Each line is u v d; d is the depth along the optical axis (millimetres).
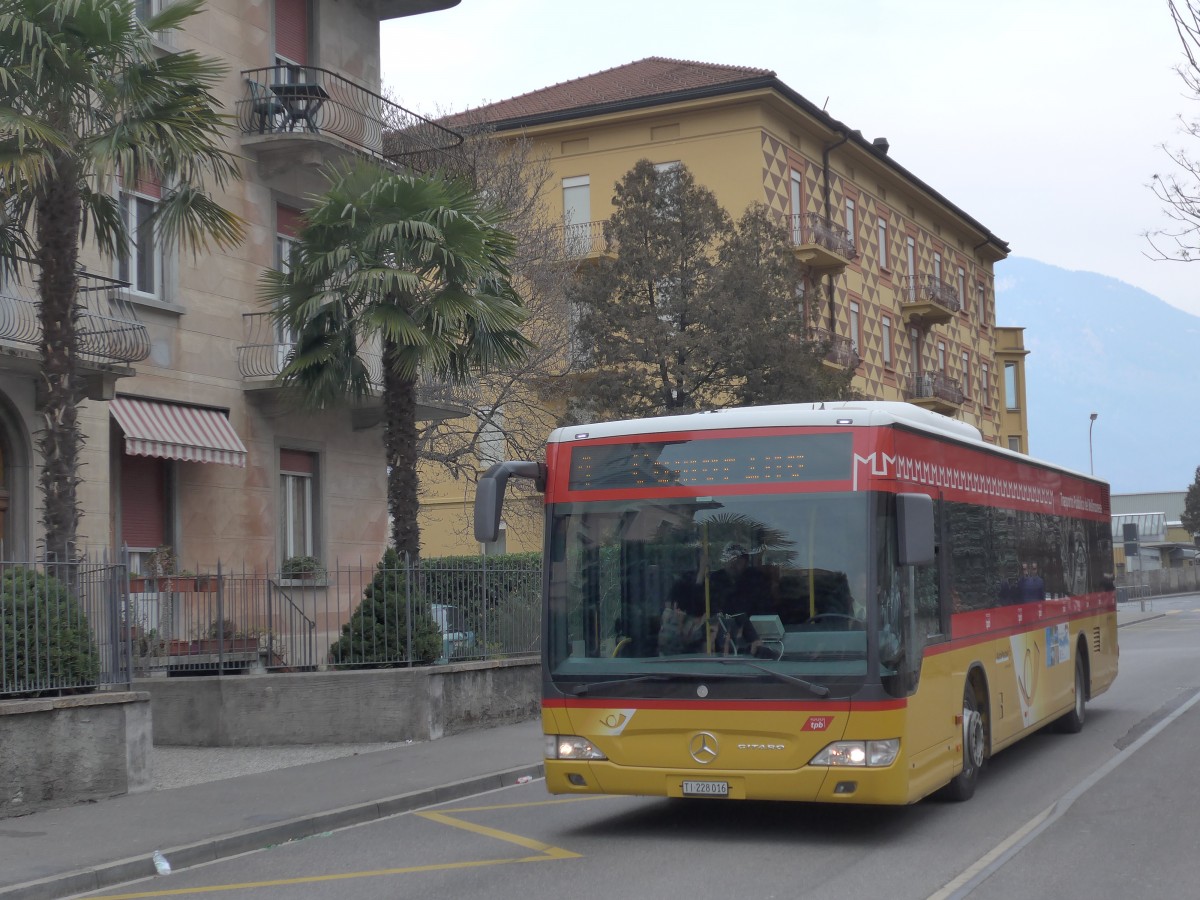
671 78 42156
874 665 9344
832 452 9773
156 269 20969
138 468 20625
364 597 17438
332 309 19078
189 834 10711
